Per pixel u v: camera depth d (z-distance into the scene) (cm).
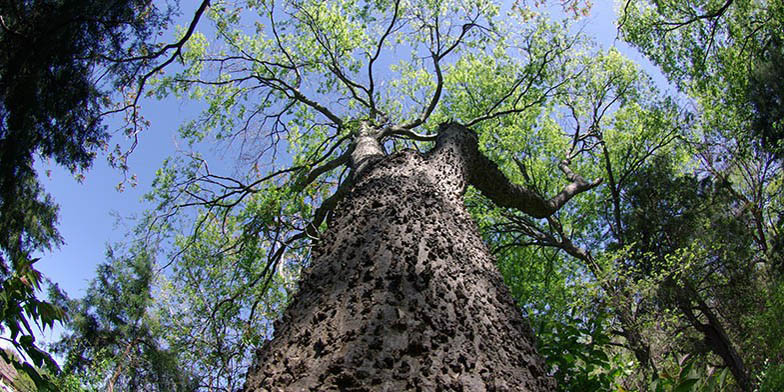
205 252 1080
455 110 1683
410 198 331
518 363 209
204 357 970
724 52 1469
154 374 1808
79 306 2303
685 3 1387
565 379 327
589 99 1709
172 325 1047
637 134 1747
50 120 785
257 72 1211
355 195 380
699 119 1772
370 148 692
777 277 1205
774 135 1382
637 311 991
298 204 860
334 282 233
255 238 954
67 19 720
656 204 1425
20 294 254
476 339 197
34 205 1020
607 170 1711
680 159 1777
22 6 733
